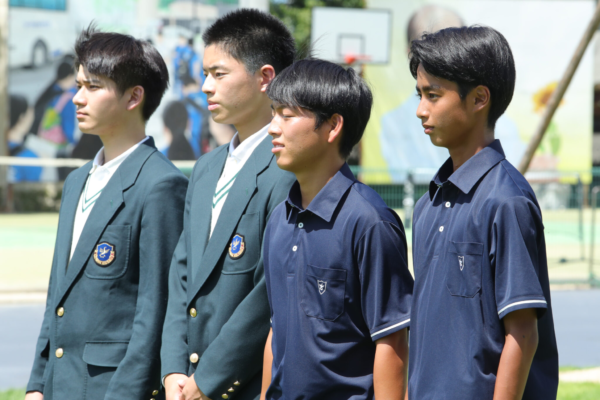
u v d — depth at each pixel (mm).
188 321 5156
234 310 4984
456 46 3867
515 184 3777
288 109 4383
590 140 43844
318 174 4480
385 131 41656
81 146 39312
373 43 40750
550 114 11773
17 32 37969
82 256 5566
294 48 5602
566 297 19188
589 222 34938
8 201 38688
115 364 5402
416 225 4227
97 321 5465
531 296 3562
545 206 39375
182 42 39094
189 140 39188
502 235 3672
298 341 4270
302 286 4332
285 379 4293
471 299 3758
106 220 5570
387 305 4234
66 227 5891
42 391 5832
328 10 40500
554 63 43375
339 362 4223
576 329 15289
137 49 5855
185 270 5324
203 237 5246
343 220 4316
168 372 5027
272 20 5477
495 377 3699
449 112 3896
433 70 3896
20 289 18547
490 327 3717
